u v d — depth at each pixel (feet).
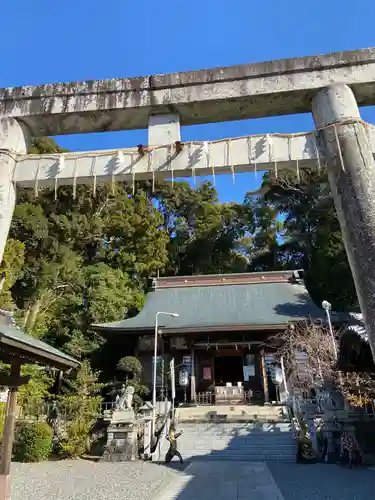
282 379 77.10
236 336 84.48
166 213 157.28
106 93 23.47
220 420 62.49
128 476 40.29
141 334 84.58
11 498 30.89
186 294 102.12
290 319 80.59
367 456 45.21
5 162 22.04
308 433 49.93
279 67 22.36
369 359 24.95
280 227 152.15
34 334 73.56
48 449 53.78
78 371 65.82
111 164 21.71
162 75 23.30
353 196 18.58
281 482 35.37
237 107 22.97
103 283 92.27
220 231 157.58
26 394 63.62
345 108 20.63
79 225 92.12
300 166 21.42
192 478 38.37
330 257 112.47
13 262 63.82
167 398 74.54
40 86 24.00
